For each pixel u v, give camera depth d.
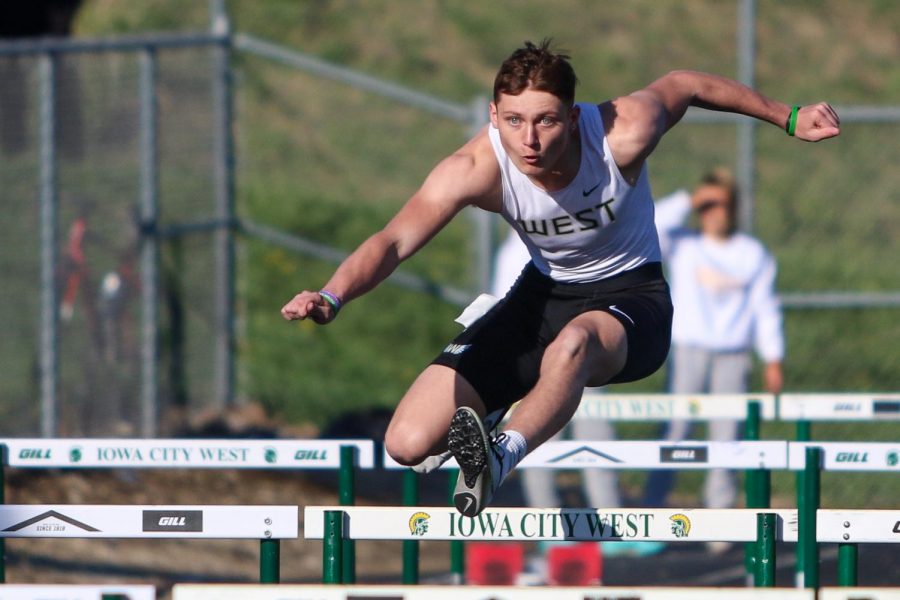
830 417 22.33
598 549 20.25
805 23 65.50
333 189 53.09
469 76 62.19
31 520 15.03
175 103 35.59
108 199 33.06
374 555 28.22
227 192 37.38
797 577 20.47
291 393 39.25
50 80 31.02
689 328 28.97
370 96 59.03
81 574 24.61
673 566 26.41
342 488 17.69
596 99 61.31
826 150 53.38
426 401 15.98
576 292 16.34
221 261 37.25
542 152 14.33
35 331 30.64
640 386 38.47
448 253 47.78
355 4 65.38
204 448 17.44
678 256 29.27
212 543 27.88
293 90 58.78
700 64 64.19
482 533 15.02
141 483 29.91
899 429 37.06
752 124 32.25
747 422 22.22
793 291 46.50
